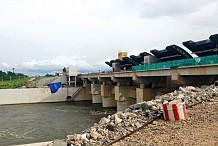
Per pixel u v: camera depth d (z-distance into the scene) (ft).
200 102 51.39
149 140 34.78
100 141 40.01
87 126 142.92
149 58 192.65
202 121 39.50
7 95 277.85
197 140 31.76
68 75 341.62
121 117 46.78
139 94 166.91
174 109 41.98
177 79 122.93
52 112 208.03
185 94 57.62
